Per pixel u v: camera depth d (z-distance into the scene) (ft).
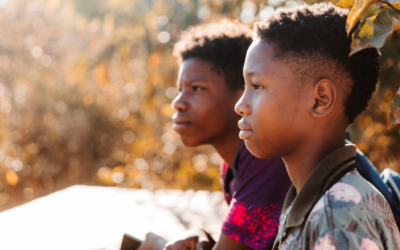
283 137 2.46
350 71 2.45
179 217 5.64
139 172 11.37
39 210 5.90
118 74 15.21
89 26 10.31
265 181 3.59
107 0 8.86
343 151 2.43
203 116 4.12
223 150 4.25
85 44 14.84
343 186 2.29
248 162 3.70
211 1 8.70
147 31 9.50
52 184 18.13
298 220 2.36
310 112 2.43
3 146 14.34
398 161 7.40
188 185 9.55
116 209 5.94
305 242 2.27
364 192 2.30
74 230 5.11
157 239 4.26
